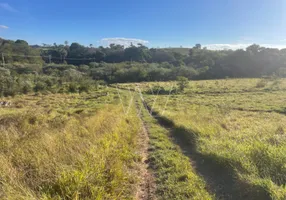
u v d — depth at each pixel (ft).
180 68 247.50
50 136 19.22
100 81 214.48
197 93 125.59
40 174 12.63
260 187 12.69
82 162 14.48
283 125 33.27
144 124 42.98
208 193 13.88
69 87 149.89
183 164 18.65
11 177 11.55
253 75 256.52
